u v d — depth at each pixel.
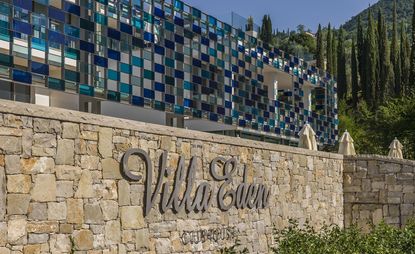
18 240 8.57
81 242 9.63
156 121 26.55
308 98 42.78
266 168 15.88
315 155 19.33
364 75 79.62
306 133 22.56
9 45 18.05
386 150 45.97
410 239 15.85
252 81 33.66
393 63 80.06
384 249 14.63
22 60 18.56
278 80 40.19
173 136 11.96
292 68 39.03
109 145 10.32
